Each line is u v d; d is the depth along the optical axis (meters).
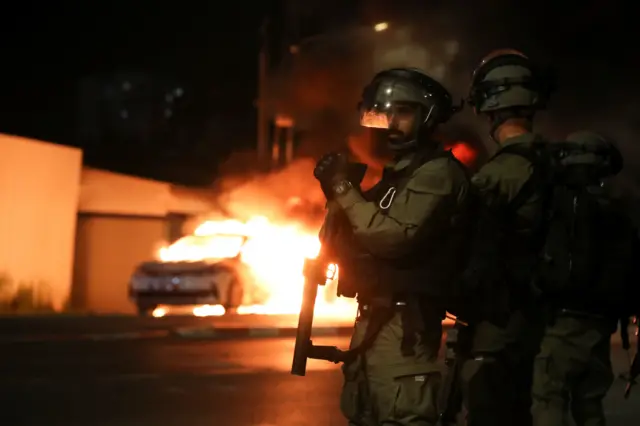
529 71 7.61
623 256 7.89
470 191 6.64
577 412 8.24
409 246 6.28
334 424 11.77
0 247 30.98
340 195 6.45
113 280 37.59
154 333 21.77
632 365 8.32
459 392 7.19
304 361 6.50
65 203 34.34
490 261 6.66
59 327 22.69
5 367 16.53
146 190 38.62
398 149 6.64
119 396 13.66
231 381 15.12
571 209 7.81
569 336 7.98
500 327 6.96
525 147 7.38
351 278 6.48
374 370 6.38
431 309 6.37
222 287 28.98
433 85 6.66
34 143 32.53
